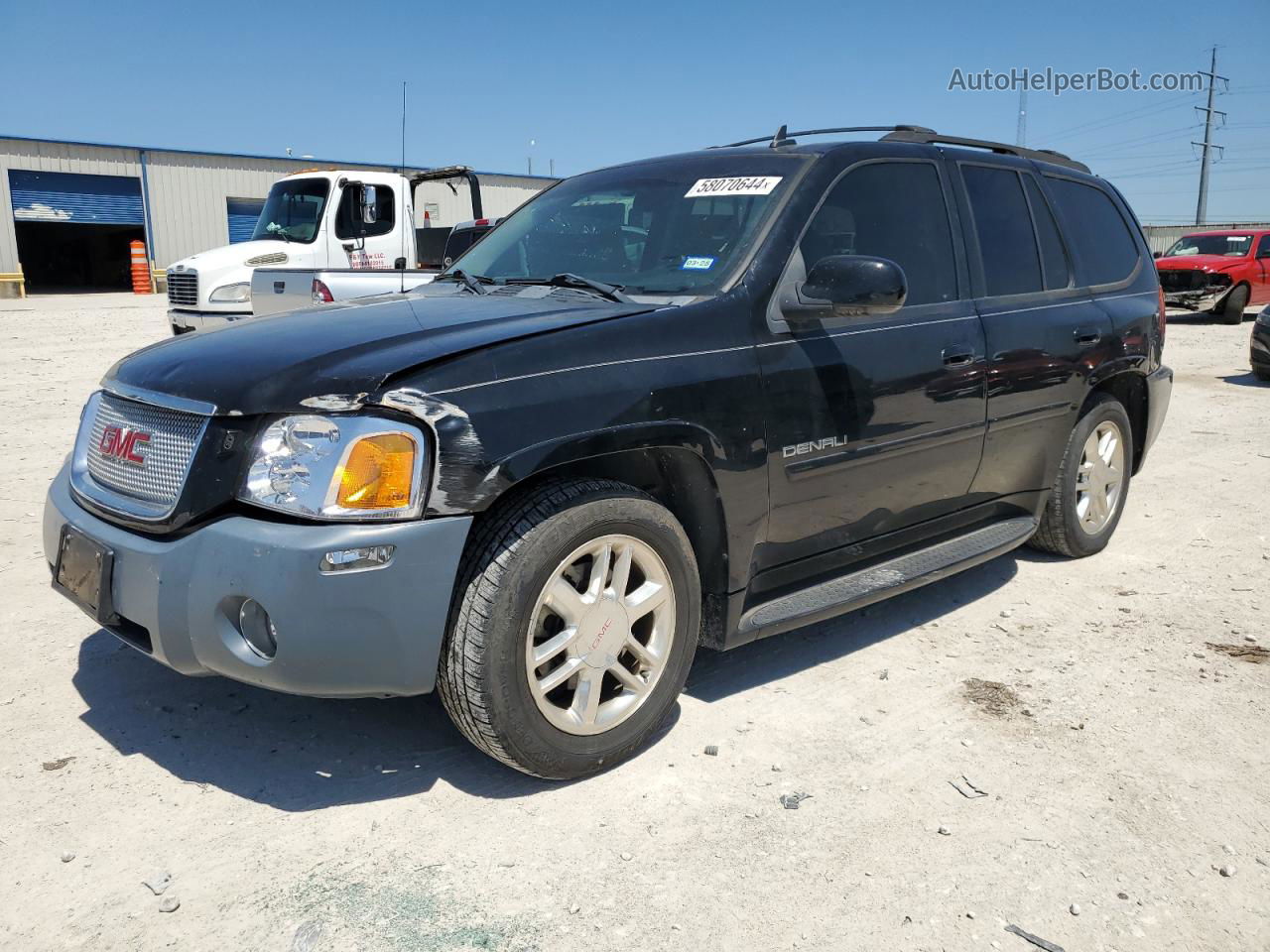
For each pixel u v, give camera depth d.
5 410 8.48
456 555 2.48
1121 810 2.74
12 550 4.71
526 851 2.51
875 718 3.26
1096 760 3.01
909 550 3.92
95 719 3.13
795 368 3.18
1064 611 4.27
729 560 3.09
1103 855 2.54
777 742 3.09
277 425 2.47
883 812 2.71
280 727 3.11
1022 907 2.34
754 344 3.10
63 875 2.38
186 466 2.54
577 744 2.76
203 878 2.38
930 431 3.70
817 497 3.32
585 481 2.73
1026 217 4.46
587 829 2.61
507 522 2.58
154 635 2.57
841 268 3.10
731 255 3.26
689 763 2.96
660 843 2.55
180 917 2.25
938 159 4.05
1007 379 4.04
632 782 2.84
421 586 2.45
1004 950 2.20
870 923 2.28
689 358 2.92
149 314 20.77
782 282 3.24
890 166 3.81
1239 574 4.74
